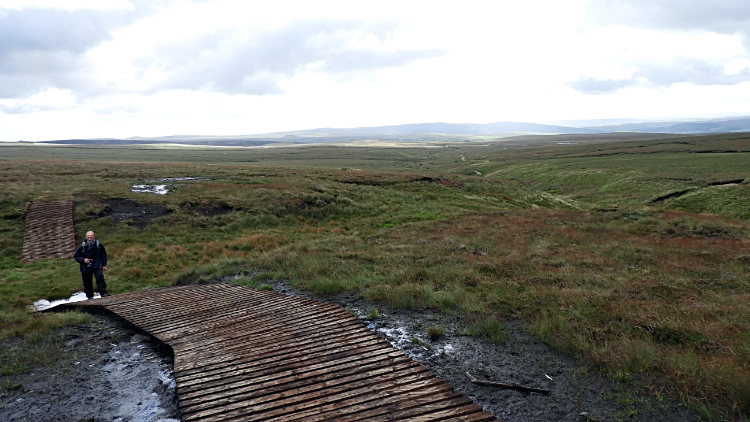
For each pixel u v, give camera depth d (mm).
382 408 6535
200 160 137750
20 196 27047
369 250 19953
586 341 9250
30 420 6773
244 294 13508
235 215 29859
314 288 13859
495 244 21938
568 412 6750
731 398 6805
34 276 17219
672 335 9586
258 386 7316
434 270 15844
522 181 83250
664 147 114250
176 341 9609
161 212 28359
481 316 10977
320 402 6723
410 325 10578
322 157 173500
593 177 72688
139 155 163375
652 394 7176
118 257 20625
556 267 16797
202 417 6410
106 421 6738
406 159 165250
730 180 54656
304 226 30297
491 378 7859
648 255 18844
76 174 37906
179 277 17438
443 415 6336
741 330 9805
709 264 17281
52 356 9125
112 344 9844
